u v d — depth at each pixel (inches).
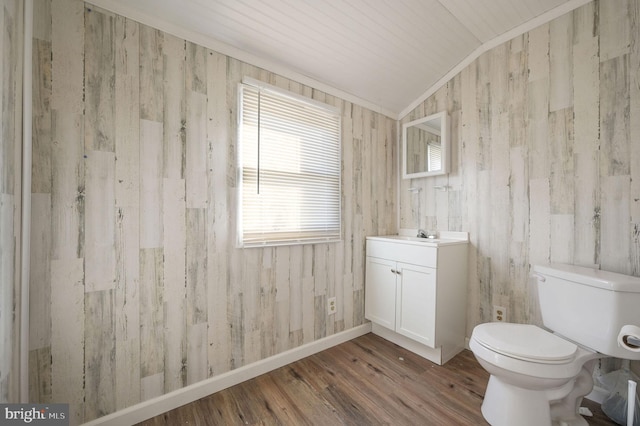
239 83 68.7
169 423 55.2
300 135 80.7
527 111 74.8
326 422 55.7
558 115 69.5
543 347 50.0
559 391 51.5
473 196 86.1
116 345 53.8
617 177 61.2
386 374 72.6
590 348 52.3
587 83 65.1
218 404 60.9
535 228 73.5
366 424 55.1
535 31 73.1
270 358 74.5
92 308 51.5
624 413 53.2
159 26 57.8
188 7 56.6
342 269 91.6
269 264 74.7
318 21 65.9
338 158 89.9
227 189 67.2
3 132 36.3
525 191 75.2
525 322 75.2
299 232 80.6
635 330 45.2
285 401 61.9
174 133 59.9
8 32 37.1
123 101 54.2
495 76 81.0
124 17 54.1
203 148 63.7
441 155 90.7
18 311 42.2
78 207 50.1
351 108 94.3
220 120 66.1
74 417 49.9
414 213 103.3
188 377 61.9
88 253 51.1
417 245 79.7
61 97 48.4
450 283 79.8
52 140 47.7
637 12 58.7
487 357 51.6
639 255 58.3
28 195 43.2
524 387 50.4
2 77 35.4
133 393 55.5
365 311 97.4
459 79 89.6
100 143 52.0
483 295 83.7
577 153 66.7
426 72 90.3
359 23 68.6
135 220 55.7
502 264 79.6
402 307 84.1
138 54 55.6
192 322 62.6
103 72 52.1
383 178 104.1
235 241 68.5
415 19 70.4
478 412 58.4
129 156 55.0
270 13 61.4
